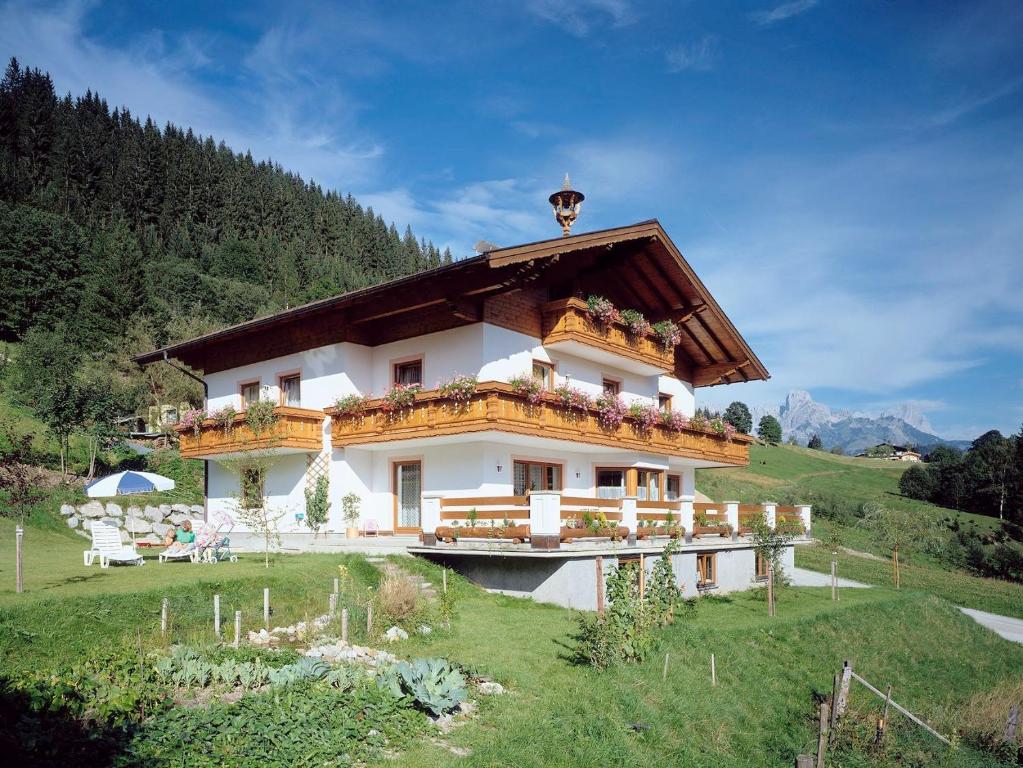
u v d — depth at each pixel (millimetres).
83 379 38469
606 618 11898
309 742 7316
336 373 20500
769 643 15406
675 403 26750
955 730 13211
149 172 125750
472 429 17375
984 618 25000
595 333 20453
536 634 12805
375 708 8281
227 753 6879
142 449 32500
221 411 22312
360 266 146000
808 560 33688
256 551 19000
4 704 7262
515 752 7957
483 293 17875
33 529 21609
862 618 19312
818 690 13719
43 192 99562
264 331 22656
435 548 16891
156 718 7453
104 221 105188
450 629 12750
